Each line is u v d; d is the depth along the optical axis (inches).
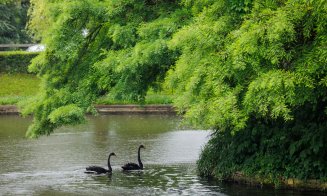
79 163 976.9
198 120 576.7
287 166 739.4
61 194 751.1
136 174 871.1
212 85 570.6
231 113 550.3
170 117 1640.0
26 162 991.6
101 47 824.9
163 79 796.0
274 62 533.6
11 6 2487.7
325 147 719.1
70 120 797.2
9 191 771.4
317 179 720.3
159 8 782.5
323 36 535.2
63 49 801.6
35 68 856.9
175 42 592.4
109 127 1445.6
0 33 2463.1
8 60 2111.2
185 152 1061.8
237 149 781.3
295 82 536.4
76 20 810.8
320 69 540.4
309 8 538.0
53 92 840.9
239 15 600.4
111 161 992.2
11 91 2007.9
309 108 732.0
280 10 544.4
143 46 717.9
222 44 585.9
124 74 755.4
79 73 837.8
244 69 564.7
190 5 735.1
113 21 789.9
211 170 827.4
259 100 538.6
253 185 761.0
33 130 845.2
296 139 743.7
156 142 1191.6
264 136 764.6
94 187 789.2
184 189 761.0
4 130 1428.4
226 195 719.7
